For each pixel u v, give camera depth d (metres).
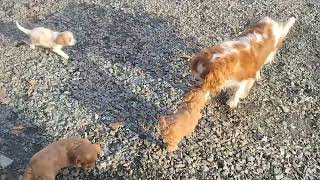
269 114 1.56
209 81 1.33
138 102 1.55
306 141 1.48
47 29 1.64
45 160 1.25
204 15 1.91
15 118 1.47
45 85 1.58
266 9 1.96
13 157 1.38
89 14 1.87
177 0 1.96
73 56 1.69
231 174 1.38
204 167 1.38
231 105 1.55
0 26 1.78
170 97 1.57
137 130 1.46
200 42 1.78
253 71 1.46
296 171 1.40
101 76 1.63
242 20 1.90
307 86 1.66
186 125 1.34
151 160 1.39
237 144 1.45
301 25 1.89
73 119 1.48
